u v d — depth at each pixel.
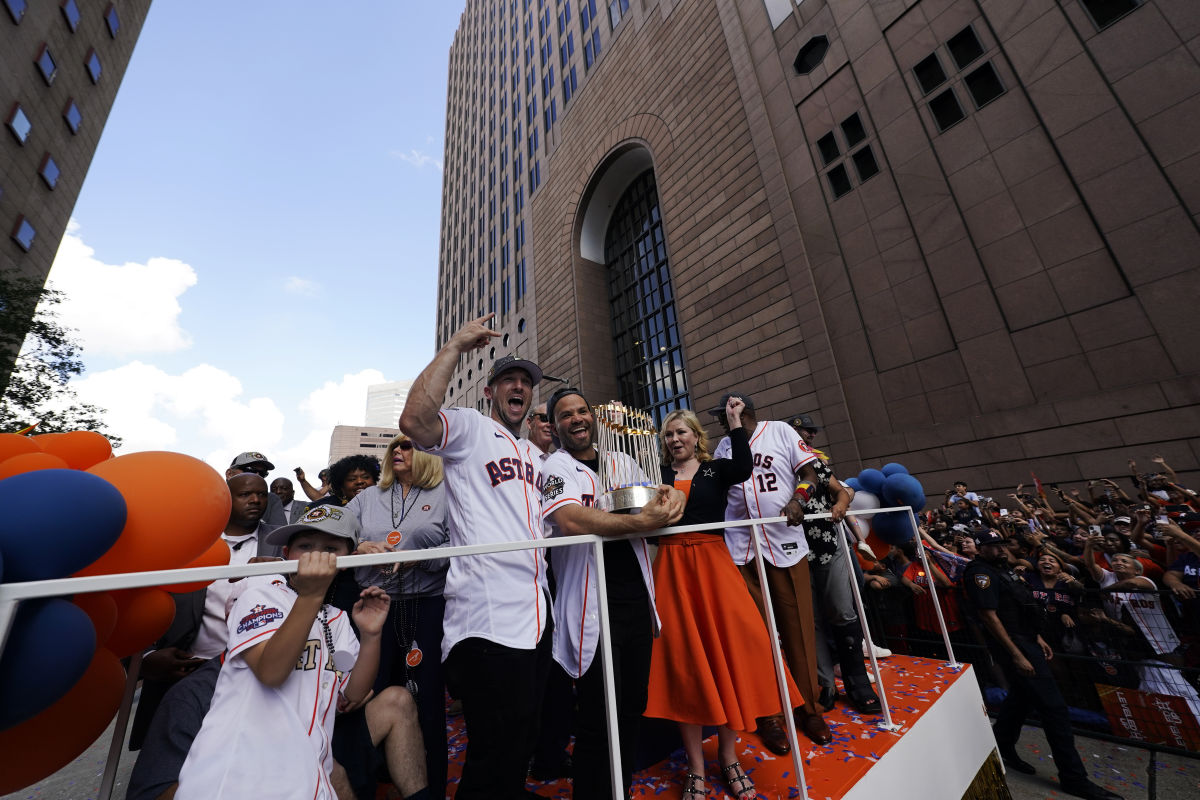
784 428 3.06
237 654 1.34
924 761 2.41
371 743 1.81
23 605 0.83
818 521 3.01
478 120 40.41
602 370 22.23
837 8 13.20
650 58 19.36
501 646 1.49
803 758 2.18
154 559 1.19
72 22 19.98
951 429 10.13
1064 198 9.13
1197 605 4.09
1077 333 8.79
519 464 1.84
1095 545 5.07
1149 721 4.14
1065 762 3.58
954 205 10.53
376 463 3.64
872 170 12.12
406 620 2.27
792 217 13.49
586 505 1.89
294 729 1.36
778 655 1.90
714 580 2.11
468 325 1.87
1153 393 7.94
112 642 1.42
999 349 9.66
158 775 1.38
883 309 11.48
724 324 15.19
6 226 17.30
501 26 37.00
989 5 10.45
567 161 24.56
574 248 23.48
